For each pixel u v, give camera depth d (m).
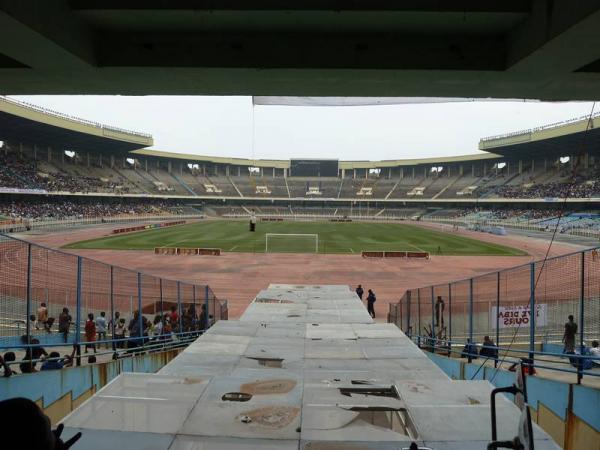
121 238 69.12
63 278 28.69
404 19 7.55
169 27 8.12
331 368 9.18
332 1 7.21
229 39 8.34
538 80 8.82
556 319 19.17
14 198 93.81
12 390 9.20
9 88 9.95
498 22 7.62
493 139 108.12
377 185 154.12
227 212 142.62
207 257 52.06
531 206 111.00
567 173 108.69
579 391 9.39
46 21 6.81
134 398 6.09
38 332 17.73
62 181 102.56
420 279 40.66
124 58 8.40
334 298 20.28
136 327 17.70
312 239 73.12
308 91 9.95
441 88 9.55
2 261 31.34
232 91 10.07
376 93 10.02
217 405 5.90
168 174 147.38
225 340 11.36
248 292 35.03
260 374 8.32
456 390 6.72
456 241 70.94
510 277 30.67
